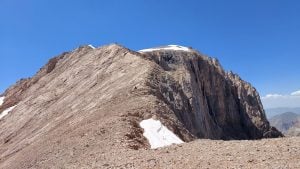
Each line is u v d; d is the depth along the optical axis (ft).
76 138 121.19
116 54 241.14
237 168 64.75
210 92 387.55
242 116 428.56
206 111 351.25
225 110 400.47
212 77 396.16
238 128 408.87
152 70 189.06
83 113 170.19
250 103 455.63
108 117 131.03
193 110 235.61
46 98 261.24
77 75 261.85
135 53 249.96
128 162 79.97
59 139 133.59
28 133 212.64
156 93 159.63
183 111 196.85
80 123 146.30
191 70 355.56
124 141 103.81
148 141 112.47
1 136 246.88
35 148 146.10
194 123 222.07
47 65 340.80
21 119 255.29
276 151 70.18
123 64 217.36
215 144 83.15
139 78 175.11
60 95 252.21
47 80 306.14
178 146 86.99
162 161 75.82
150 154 83.82
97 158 91.40
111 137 108.47
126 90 164.45
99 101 173.78
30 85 330.54
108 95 173.99
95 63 253.24
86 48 305.53
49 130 182.70
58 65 325.42
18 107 287.69
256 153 70.95
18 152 168.96
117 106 145.38
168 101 168.04
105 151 97.55
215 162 69.67
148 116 127.44
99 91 194.90
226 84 421.18
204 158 72.90
